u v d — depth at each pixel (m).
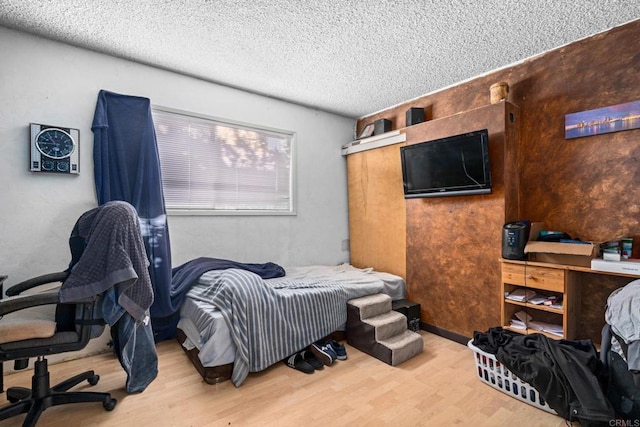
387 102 3.60
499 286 2.46
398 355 2.27
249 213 3.27
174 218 2.84
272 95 3.38
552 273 2.10
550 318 2.43
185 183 2.93
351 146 3.97
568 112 2.34
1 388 1.85
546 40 2.30
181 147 2.90
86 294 1.51
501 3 1.88
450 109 3.11
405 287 3.28
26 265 2.19
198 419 1.64
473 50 2.44
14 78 2.15
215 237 3.07
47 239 2.26
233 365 2.03
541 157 2.49
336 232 4.01
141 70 2.65
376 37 2.25
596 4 1.88
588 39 2.24
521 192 2.60
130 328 1.78
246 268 2.89
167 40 2.30
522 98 2.59
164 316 2.49
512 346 1.90
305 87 3.17
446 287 2.83
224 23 2.09
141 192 2.50
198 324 2.17
